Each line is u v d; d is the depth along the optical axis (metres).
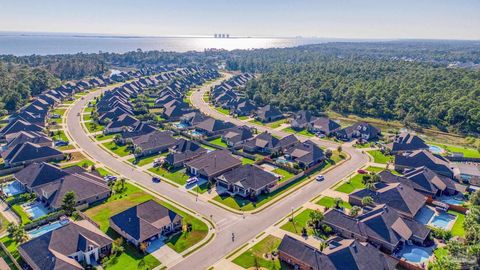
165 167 107.88
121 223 71.81
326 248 65.25
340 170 108.69
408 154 115.62
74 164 108.62
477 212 74.50
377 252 63.34
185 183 97.44
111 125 144.00
